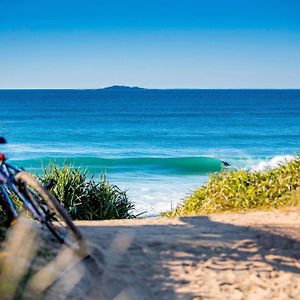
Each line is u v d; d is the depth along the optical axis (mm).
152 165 39719
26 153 48031
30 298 4328
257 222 8812
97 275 5488
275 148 55719
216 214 10406
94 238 6965
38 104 162375
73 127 78312
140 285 5551
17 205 9133
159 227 8258
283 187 11555
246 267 6348
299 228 8328
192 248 6887
